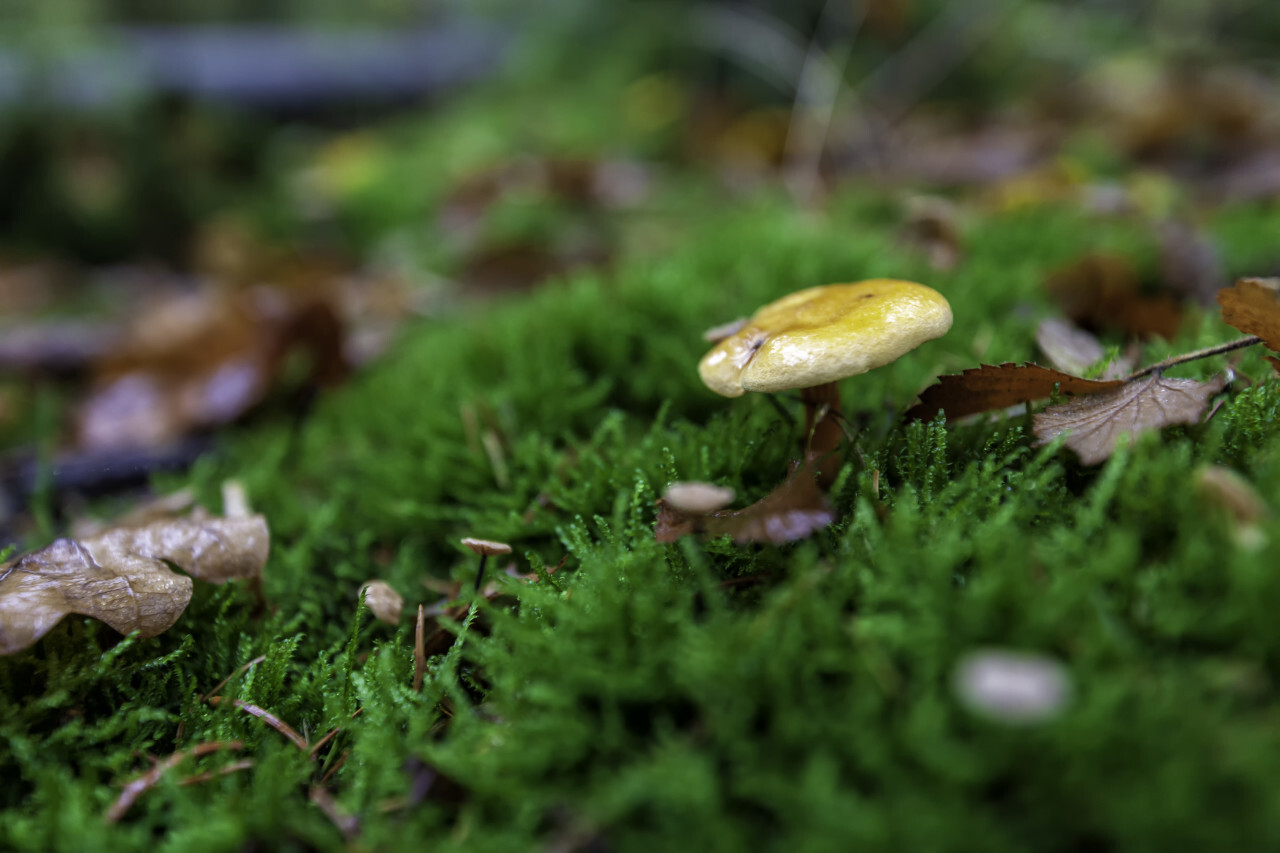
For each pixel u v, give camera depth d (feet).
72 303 2.18
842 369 0.69
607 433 0.97
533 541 0.83
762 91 2.78
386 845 0.61
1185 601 0.60
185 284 2.37
